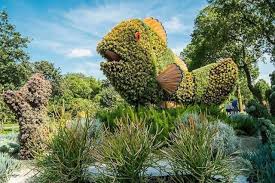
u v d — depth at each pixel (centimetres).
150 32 1160
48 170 458
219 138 606
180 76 1091
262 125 656
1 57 3519
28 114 772
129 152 410
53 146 465
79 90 6009
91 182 448
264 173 442
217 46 2898
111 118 849
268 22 2733
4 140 868
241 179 452
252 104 917
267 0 2608
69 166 454
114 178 405
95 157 448
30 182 501
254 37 2850
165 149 434
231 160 472
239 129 975
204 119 430
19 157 761
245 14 2733
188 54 4053
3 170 594
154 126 745
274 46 2869
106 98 3972
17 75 3541
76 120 527
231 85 1299
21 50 3662
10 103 780
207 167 397
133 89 1126
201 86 1286
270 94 973
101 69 1145
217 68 1297
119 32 1128
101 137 477
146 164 419
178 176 410
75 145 460
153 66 1127
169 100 1251
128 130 425
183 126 438
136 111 977
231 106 3462
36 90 796
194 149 403
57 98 4781
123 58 1120
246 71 3117
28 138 755
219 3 2736
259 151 514
